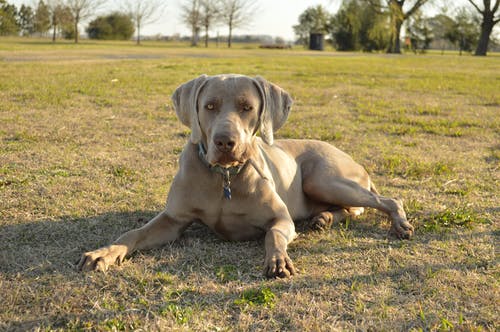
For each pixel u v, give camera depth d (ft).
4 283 9.63
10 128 23.95
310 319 8.51
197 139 11.21
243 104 11.02
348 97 39.91
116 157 19.72
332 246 11.99
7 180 16.22
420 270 10.50
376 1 174.60
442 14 193.47
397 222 12.91
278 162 13.50
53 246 11.60
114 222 13.26
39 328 8.12
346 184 13.79
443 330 8.18
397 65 83.46
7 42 161.27
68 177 16.94
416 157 21.11
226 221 11.88
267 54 122.21
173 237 11.96
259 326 8.38
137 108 31.17
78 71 53.42
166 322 8.34
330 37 208.44
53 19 190.80
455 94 43.21
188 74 53.52
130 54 99.96
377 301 9.19
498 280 10.14
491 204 15.47
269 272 10.20
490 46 205.77
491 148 23.12
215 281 10.02
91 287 9.56
